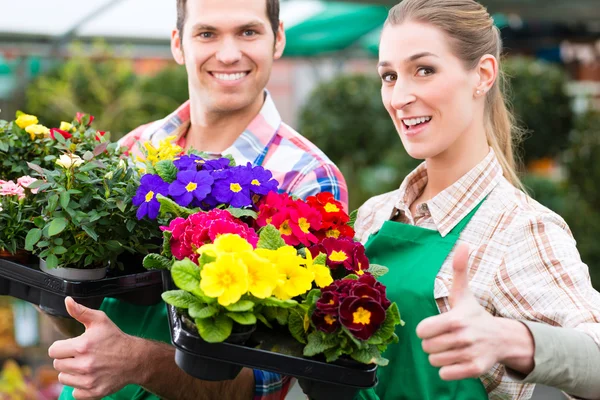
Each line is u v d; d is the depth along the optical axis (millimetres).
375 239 1799
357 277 1433
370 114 6879
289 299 1376
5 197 1821
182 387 1675
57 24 6859
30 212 1833
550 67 7371
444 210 1726
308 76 11008
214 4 2123
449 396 1604
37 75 7129
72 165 1701
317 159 2158
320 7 7699
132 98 6723
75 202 1697
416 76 1684
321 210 1634
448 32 1660
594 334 1314
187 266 1317
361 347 1312
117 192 1717
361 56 9055
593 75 8930
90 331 1565
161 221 1736
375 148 6891
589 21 6609
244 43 2156
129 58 7410
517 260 1585
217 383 1714
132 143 2420
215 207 1667
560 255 1527
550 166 7855
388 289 1709
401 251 1761
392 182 6629
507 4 5863
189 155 1819
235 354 1336
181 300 1309
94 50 7023
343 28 8234
